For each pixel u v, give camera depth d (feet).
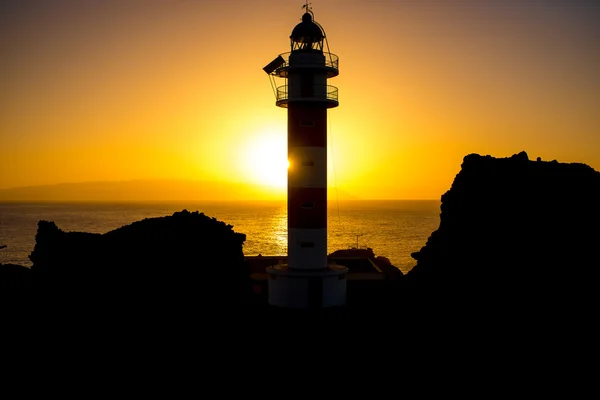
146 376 108.06
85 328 117.80
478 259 134.82
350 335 129.39
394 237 530.68
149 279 131.75
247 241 484.74
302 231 146.82
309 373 113.70
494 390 103.09
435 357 115.65
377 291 157.17
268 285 153.58
